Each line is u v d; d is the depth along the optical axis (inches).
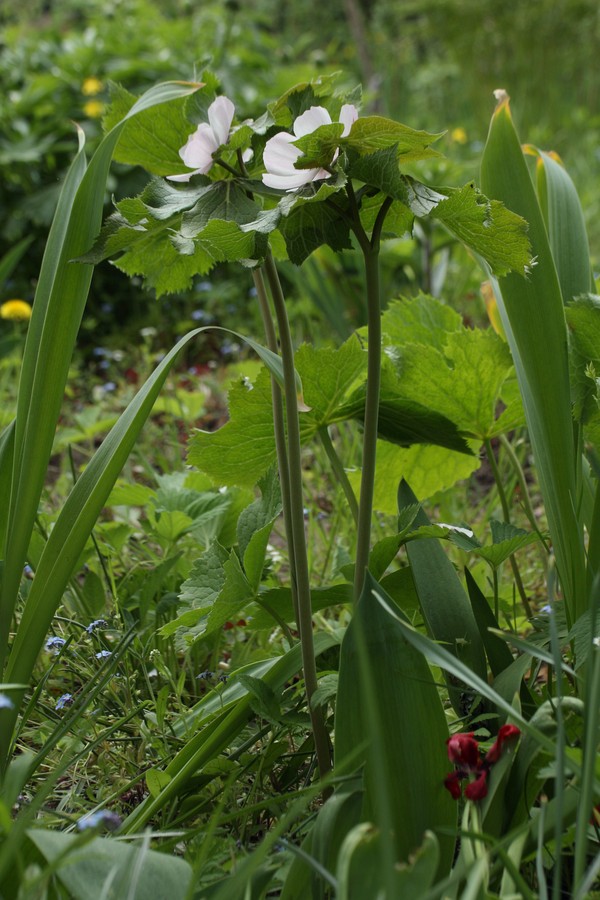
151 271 49.2
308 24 305.1
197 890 41.8
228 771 48.7
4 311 111.8
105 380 124.9
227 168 45.7
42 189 136.7
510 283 50.4
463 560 66.3
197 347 128.2
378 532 70.8
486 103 241.3
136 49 155.9
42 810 47.8
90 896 39.4
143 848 39.2
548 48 237.5
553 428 49.8
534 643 49.8
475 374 55.9
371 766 42.7
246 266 44.8
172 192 45.4
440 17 240.1
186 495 64.5
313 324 120.1
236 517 65.0
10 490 48.6
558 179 55.4
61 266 46.9
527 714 47.8
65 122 140.3
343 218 45.6
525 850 42.8
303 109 46.3
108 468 46.3
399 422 56.1
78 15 258.1
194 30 175.2
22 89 154.1
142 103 47.1
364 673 36.3
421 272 121.7
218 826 47.1
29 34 181.2
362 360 53.5
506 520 59.1
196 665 58.7
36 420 47.0
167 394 95.3
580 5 231.9
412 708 43.3
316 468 87.4
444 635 48.6
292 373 46.9
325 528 78.5
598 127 221.0
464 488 78.5
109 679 52.3
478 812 43.0
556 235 54.0
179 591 62.1
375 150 44.1
